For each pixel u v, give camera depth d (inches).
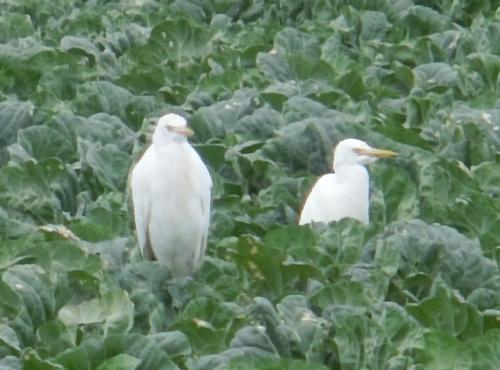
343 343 479.8
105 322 499.2
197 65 824.3
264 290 546.3
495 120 712.4
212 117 701.9
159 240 582.2
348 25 916.0
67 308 503.5
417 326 488.4
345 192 604.7
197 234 581.0
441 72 812.6
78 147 663.8
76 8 983.0
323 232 575.8
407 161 657.0
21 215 621.6
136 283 538.3
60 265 526.3
